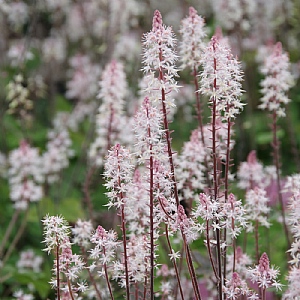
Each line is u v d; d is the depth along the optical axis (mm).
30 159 1904
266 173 1868
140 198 1503
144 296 1468
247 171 1702
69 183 2467
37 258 1924
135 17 2693
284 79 1681
